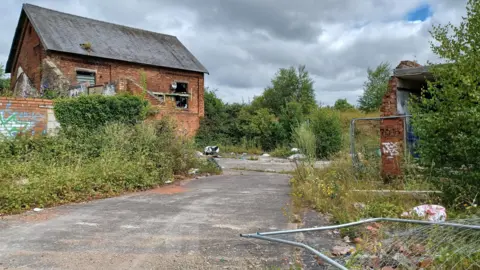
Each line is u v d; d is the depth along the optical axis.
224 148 24.78
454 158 5.56
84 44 20.64
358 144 10.38
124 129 10.95
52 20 21.42
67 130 10.67
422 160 5.89
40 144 9.77
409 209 5.37
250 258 3.94
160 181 9.91
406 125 8.30
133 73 22.64
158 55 24.64
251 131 26.41
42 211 6.39
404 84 9.30
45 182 7.22
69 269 3.61
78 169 8.37
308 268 3.63
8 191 6.54
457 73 5.59
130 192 8.58
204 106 27.08
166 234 4.88
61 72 18.64
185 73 25.38
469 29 5.79
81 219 5.77
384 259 3.47
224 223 5.48
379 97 40.16
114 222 5.56
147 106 13.18
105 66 21.44
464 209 5.18
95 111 11.55
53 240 4.59
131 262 3.82
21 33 22.77
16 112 10.03
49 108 10.63
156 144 11.16
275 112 40.19
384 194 6.44
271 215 6.00
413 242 3.67
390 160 8.19
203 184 10.14
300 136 10.35
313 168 9.40
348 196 6.30
